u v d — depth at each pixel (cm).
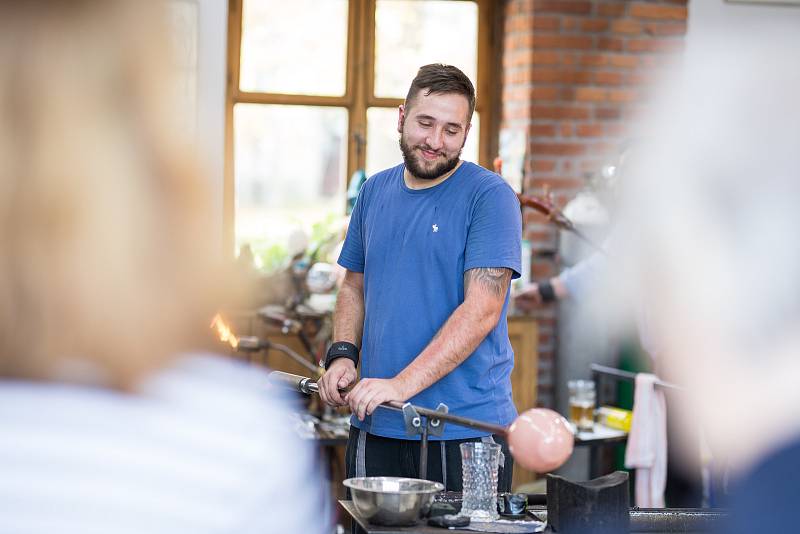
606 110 529
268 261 503
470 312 240
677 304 335
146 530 51
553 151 524
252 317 453
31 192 43
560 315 511
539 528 181
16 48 43
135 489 51
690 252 288
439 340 238
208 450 54
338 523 433
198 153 46
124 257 44
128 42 44
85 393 47
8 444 47
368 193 272
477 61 549
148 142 44
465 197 252
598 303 493
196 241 45
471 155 553
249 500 56
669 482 427
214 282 46
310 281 434
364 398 222
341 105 526
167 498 52
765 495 74
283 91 519
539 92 521
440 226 251
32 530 49
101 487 50
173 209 45
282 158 520
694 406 358
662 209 336
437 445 245
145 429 50
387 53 532
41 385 45
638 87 531
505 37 543
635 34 530
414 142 250
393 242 256
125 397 48
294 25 519
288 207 522
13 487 49
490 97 553
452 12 542
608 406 503
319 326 442
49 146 43
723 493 357
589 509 177
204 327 47
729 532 78
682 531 187
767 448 75
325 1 522
